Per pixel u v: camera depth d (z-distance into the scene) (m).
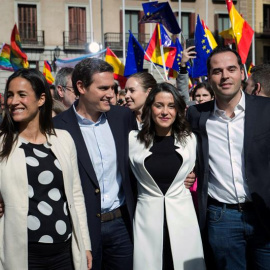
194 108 3.75
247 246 3.51
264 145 3.34
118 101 8.42
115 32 25.83
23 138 2.97
